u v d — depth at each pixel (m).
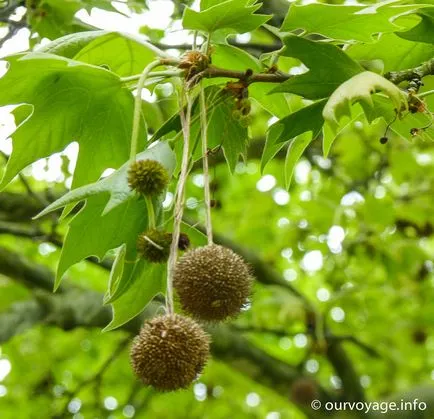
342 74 3.16
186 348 2.74
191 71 3.17
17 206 7.61
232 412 11.88
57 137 3.35
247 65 3.51
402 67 3.71
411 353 10.62
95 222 3.04
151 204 2.90
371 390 11.63
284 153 9.97
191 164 3.29
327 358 9.48
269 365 9.00
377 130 9.21
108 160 3.44
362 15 3.15
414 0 3.43
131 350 2.79
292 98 7.91
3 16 5.35
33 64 3.14
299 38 3.18
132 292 3.20
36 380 11.22
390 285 9.81
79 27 5.36
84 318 7.80
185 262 2.86
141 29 6.51
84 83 3.26
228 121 3.52
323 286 10.69
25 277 7.83
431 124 3.50
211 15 3.14
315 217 9.02
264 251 9.99
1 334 7.45
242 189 11.88
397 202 9.14
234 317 2.89
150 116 5.33
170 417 11.79
